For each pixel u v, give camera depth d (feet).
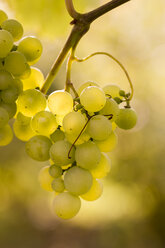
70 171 1.64
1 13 1.73
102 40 7.14
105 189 8.32
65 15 2.27
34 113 1.67
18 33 1.71
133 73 7.83
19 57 1.67
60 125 1.69
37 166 8.63
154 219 8.41
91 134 1.62
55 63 1.70
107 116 1.65
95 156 1.62
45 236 9.48
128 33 6.91
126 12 5.61
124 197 8.33
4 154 8.18
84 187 1.63
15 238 9.10
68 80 1.70
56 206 1.64
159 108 7.98
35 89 1.67
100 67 7.61
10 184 8.46
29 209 9.57
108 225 8.67
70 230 9.45
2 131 1.72
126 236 8.46
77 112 1.61
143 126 8.07
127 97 1.73
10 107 1.68
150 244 8.35
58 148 1.63
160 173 7.93
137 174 8.08
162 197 8.11
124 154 8.18
